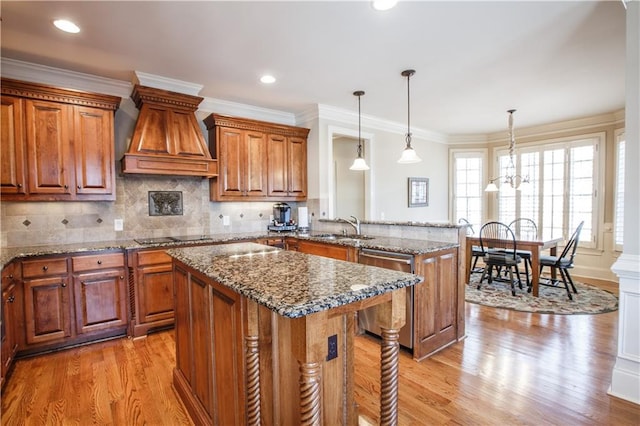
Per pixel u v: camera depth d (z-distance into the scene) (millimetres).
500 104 4316
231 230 4172
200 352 1774
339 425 1487
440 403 2008
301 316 1002
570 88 3699
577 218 5262
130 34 2420
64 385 2215
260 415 1337
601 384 2189
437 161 6160
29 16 2158
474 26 2352
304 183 4465
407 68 3096
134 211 3480
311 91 3730
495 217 6266
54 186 2799
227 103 4086
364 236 3527
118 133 3379
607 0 2041
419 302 2551
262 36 2471
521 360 2535
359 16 2211
